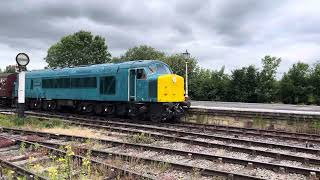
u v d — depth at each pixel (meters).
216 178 9.20
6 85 33.91
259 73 43.53
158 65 22.03
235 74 44.19
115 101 23.41
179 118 22.80
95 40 68.50
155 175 9.52
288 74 43.59
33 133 16.27
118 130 17.52
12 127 18.31
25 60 21.36
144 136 15.15
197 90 46.47
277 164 10.12
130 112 22.55
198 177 9.37
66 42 67.50
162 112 20.97
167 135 15.38
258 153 12.20
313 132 18.58
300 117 19.02
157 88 20.58
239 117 21.00
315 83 41.72
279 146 13.60
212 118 22.02
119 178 8.89
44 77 29.47
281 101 43.41
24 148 12.36
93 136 15.77
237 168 10.38
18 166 9.59
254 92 42.94
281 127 19.64
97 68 24.41
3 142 13.12
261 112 20.22
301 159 11.30
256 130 18.67
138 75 21.61
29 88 31.50
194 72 47.72
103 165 9.62
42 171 9.34
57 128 18.56
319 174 9.49
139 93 21.48
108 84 23.34
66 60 67.06
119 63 23.22
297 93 42.09
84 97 25.25
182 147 13.62
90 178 9.01
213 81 45.84
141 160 10.76
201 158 11.44
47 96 29.03
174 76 21.31
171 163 10.16
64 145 12.92
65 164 9.16
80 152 11.95
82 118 23.23
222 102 41.25
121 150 12.79
